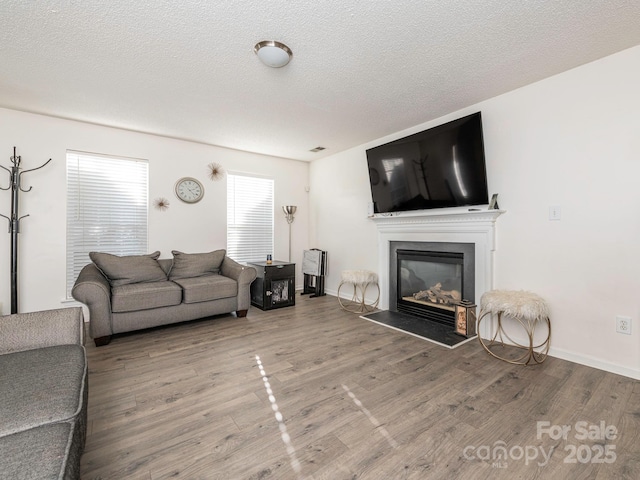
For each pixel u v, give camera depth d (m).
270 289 4.01
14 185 2.90
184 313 3.23
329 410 1.73
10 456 0.81
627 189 2.11
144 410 1.73
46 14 1.72
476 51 2.10
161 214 3.91
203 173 4.23
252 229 4.73
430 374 2.16
